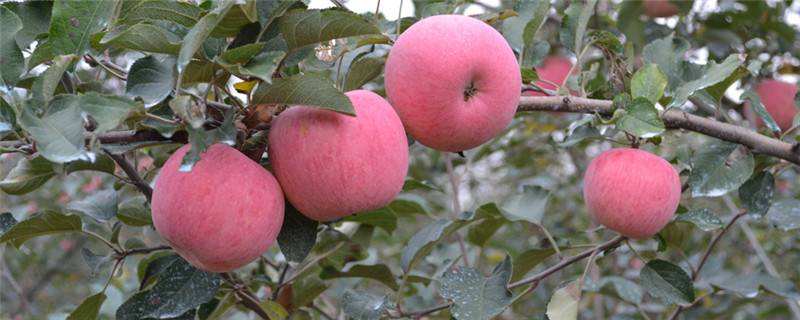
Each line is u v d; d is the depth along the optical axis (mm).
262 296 2564
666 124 1840
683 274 1818
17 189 1714
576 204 4844
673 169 1744
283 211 1310
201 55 1210
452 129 1390
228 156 1245
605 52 1996
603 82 3162
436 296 3258
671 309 2994
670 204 1706
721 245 4488
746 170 1836
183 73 1236
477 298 1545
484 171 5371
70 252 5781
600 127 2117
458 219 1849
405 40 1381
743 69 1823
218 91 1479
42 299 5805
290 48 1297
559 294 1664
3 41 1283
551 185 4035
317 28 1248
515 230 4785
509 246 4570
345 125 1247
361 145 1245
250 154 1347
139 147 1293
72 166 1729
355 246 2312
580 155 4797
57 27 1325
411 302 2756
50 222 1630
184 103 1045
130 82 1237
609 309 4398
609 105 1744
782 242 4141
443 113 1356
